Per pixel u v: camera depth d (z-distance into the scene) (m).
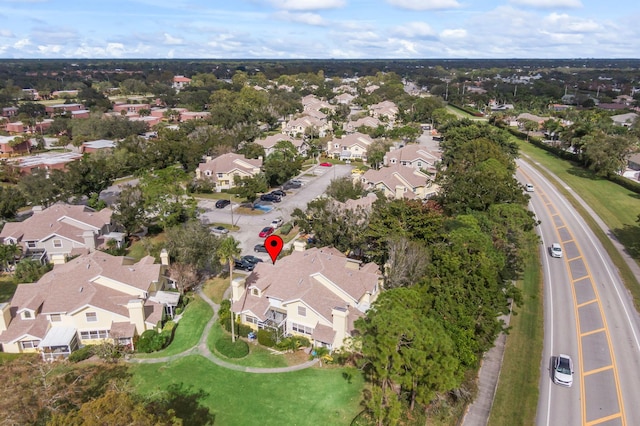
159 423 25.14
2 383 29.92
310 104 190.25
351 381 38.03
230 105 162.25
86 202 81.56
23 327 41.00
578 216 77.81
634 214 78.81
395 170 86.12
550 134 141.25
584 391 37.31
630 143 99.75
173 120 168.12
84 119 145.62
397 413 29.39
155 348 41.59
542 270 58.44
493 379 38.66
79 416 24.55
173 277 51.53
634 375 39.28
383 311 31.75
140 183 73.19
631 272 57.97
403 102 188.00
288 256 51.91
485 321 37.47
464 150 89.62
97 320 42.53
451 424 33.50
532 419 34.38
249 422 33.78
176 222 64.12
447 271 39.69
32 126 146.88
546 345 43.28
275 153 103.62
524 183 95.38
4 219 68.25
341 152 120.06
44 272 52.56
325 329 41.34
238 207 81.44
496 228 52.50
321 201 60.56
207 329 45.31
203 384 37.56
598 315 48.38
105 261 48.03
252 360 40.78
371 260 55.53
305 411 34.84
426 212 52.44
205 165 96.25
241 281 46.00
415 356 28.98
